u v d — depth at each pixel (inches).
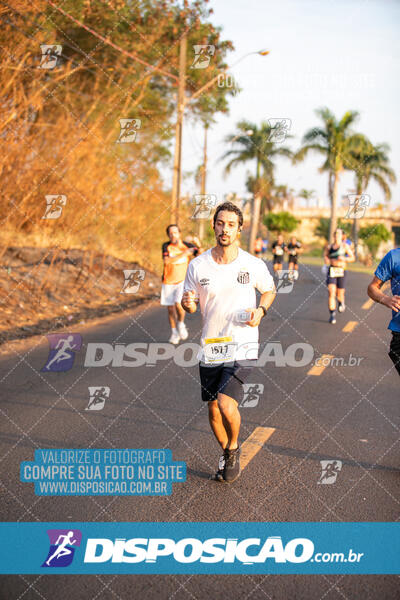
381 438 194.7
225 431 164.9
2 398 240.7
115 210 706.8
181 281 364.8
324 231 2402.8
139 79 756.6
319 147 1551.4
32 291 483.8
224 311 156.4
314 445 188.2
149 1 716.0
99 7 647.1
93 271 601.3
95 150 642.2
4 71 505.7
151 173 761.6
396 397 244.7
